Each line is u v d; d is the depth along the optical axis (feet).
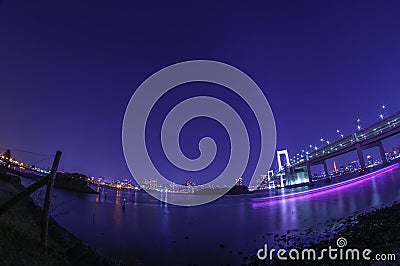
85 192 378.12
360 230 84.43
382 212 112.37
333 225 119.65
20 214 62.85
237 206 331.77
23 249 39.99
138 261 80.38
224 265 77.92
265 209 261.85
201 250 97.60
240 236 123.24
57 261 42.75
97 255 54.75
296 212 208.23
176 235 130.62
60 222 143.13
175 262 82.02
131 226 154.30
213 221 184.14
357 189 353.92
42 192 88.79
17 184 101.24
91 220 162.91
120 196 498.69
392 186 298.97
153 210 271.90
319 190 460.14
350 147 570.87
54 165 47.91
